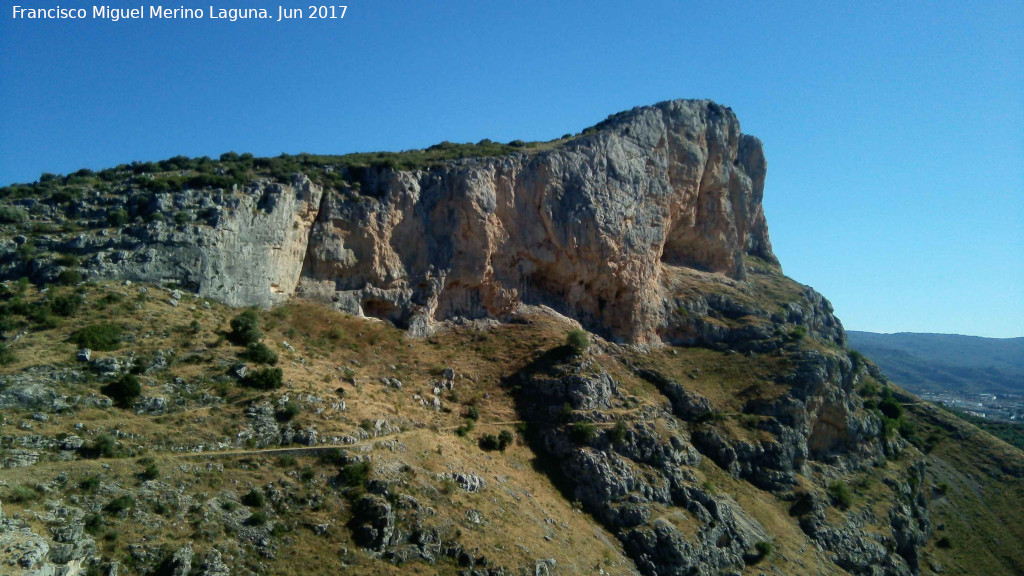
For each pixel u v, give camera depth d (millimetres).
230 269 69062
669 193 103688
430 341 80000
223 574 41438
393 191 82438
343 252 78438
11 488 39844
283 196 74688
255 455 50469
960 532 92688
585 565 55688
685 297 102688
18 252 62438
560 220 90625
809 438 88000
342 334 73438
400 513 49969
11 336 53188
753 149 130125
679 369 91375
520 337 83375
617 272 93688
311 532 46562
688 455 74438
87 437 46219
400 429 60500
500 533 53031
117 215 67875
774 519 74000
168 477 45781
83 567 38125
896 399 122375
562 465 67375
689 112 109562
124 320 58500
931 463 104875
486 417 70188
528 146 108312
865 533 79750
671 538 62438
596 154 96250
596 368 76562
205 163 84000
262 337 64750
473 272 84625
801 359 91062
